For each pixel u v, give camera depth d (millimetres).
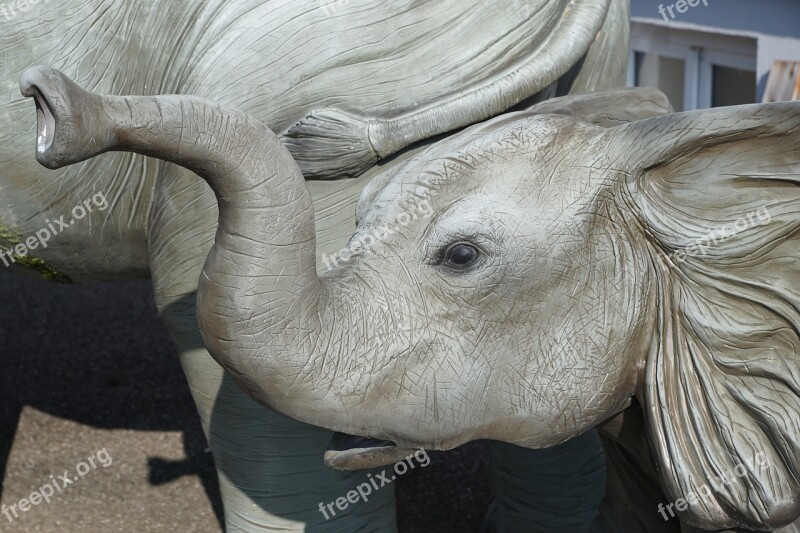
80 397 4570
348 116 2469
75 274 3096
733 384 2105
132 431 4301
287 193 1941
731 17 5363
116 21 2629
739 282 2076
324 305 2041
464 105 2439
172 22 2582
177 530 3650
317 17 2459
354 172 2506
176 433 4285
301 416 2066
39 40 2650
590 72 2770
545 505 3232
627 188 2066
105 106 1798
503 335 2090
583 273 2078
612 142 2080
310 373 2023
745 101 5508
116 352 4969
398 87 2469
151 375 4758
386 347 2059
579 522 3211
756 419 2100
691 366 2115
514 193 2062
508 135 2094
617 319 2100
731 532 2234
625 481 2566
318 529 2877
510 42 2479
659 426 2131
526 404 2121
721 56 5582
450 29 2463
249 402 2785
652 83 6102
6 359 4879
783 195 2037
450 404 2092
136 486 3910
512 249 2049
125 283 5688
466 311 2074
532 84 2467
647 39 6027
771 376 2084
